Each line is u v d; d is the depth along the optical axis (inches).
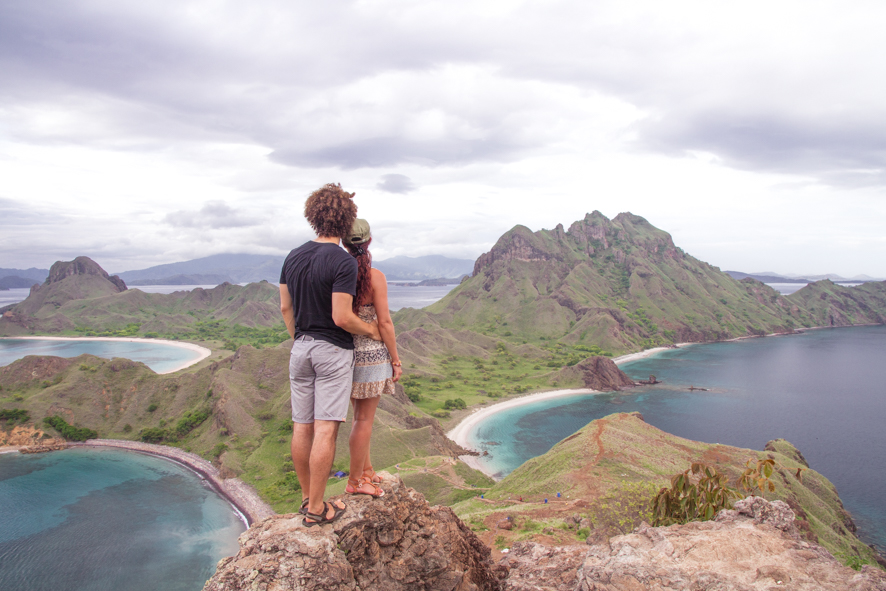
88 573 2568.9
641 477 2630.4
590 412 6018.7
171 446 4485.7
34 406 4867.1
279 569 213.2
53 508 3304.6
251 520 3120.1
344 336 233.5
